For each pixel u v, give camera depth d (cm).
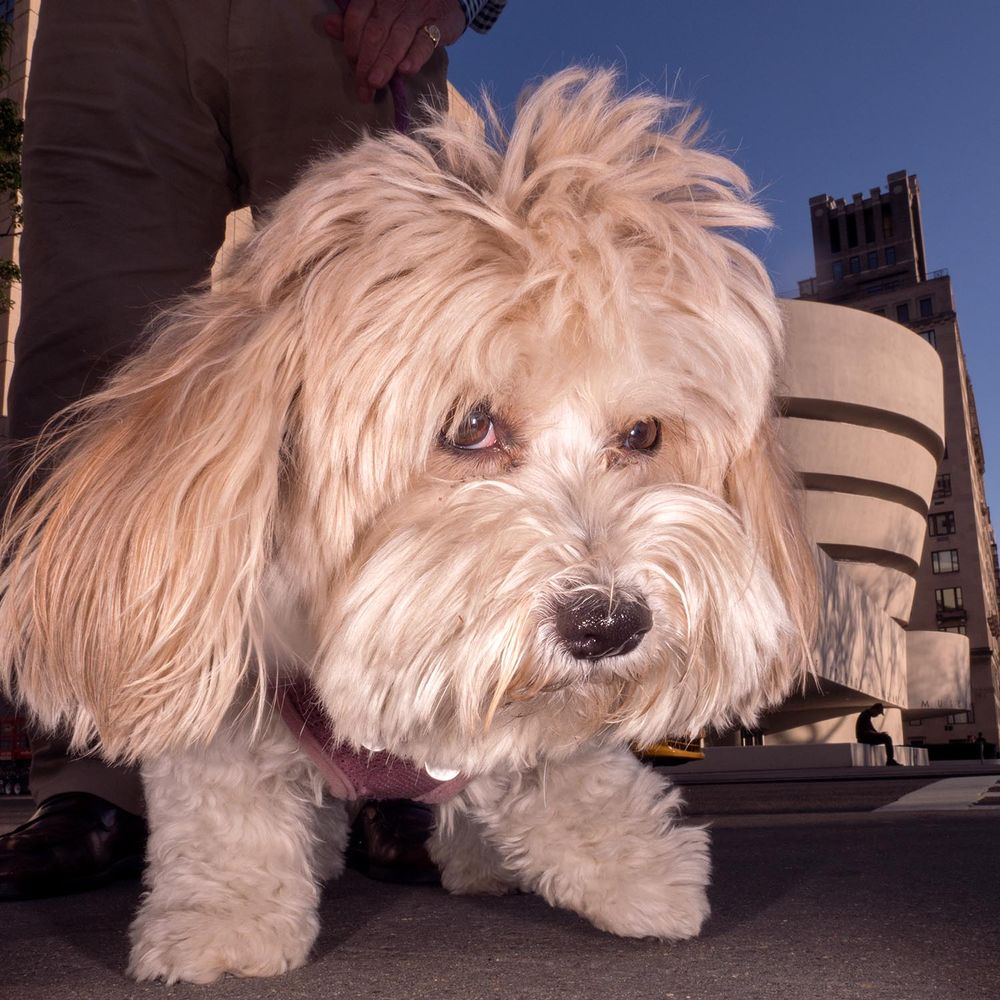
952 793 563
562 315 128
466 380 128
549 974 115
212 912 124
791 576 165
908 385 3262
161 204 220
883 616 2867
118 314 209
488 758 136
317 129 224
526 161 159
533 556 122
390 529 132
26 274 219
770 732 3027
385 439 128
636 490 136
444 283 130
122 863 200
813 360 3095
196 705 128
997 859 210
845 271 7181
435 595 124
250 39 221
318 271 136
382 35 205
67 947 138
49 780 202
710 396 146
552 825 143
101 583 131
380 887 190
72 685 135
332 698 131
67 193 215
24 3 1988
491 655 121
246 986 115
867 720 2331
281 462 141
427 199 146
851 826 329
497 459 136
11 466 168
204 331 145
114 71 218
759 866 204
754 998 101
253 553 130
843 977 108
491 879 178
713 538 136
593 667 126
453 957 126
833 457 3097
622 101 168
